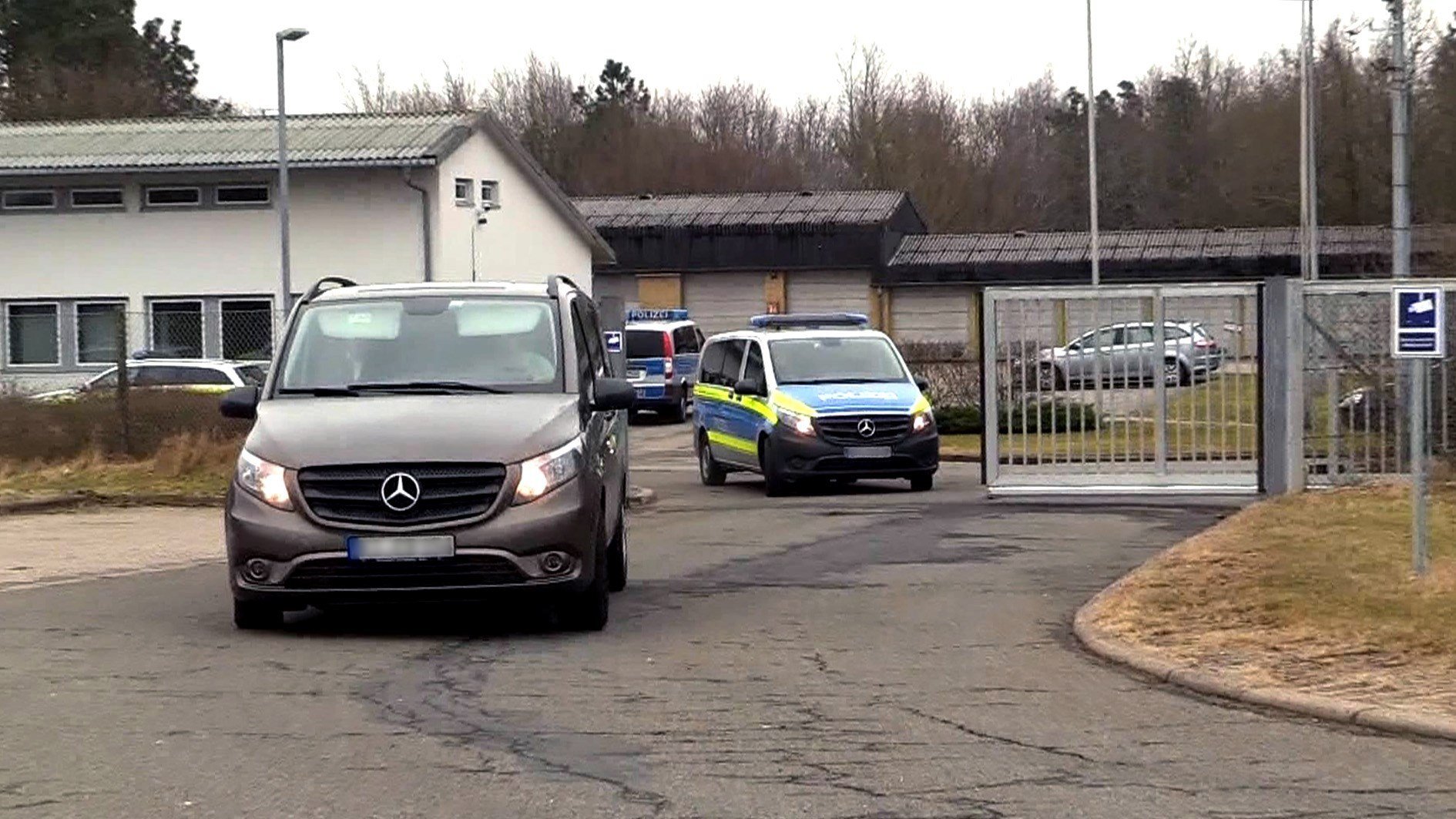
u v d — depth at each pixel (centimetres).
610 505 2534
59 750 1634
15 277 8719
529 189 9288
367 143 8350
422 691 1917
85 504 4425
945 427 7562
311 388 2439
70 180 8600
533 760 1587
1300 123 11419
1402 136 5478
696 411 5472
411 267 8356
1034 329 4350
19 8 14600
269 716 1786
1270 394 4028
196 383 6794
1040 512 4000
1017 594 2681
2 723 1755
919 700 1861
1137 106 17888
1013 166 17525
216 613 2525
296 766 1566
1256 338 4109
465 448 2192
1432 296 2342
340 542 2159
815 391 4794
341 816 1398
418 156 8175
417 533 2158
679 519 4088
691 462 6681
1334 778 1516
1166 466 4284
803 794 1459
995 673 2022
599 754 1608
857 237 12362
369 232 8400
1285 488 3947
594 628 2334
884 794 1461
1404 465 3844
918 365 7956
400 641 2267
